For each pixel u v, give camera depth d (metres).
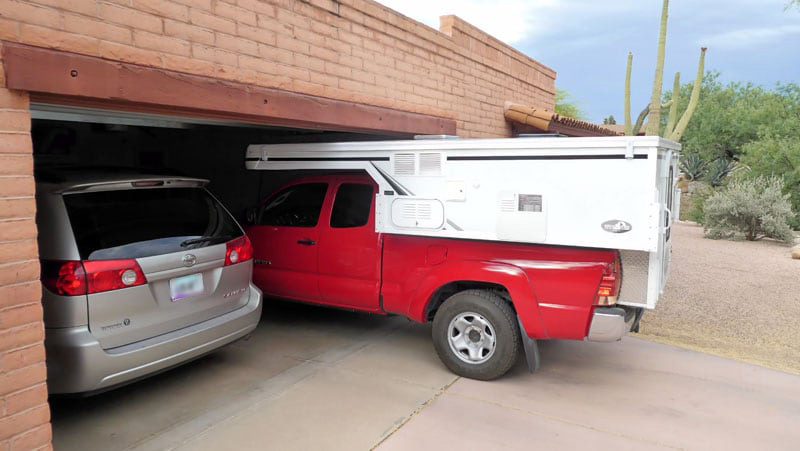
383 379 4.92
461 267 4.84
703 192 22.66
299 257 5.97
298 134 7.86
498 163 4.52
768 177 18.56
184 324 4.37
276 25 4.68
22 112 2.97
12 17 2.94
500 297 4.86
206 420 4.13
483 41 8.38
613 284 4.34
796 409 4.47
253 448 3.75
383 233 5.40
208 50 4.10
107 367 3.76
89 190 4.00
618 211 4.15
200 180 4.78
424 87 6.88
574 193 4.27
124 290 3.89
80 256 3.74
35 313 3.00
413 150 4.87
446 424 4.10
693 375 5.16
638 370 5.26
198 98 4.00
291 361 5.33
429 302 5.16
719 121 29.16
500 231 4.55
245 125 6.16
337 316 6.87
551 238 4.38
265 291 6.31
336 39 5.36
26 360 2.97
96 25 3.36
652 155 4.01
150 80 3.67
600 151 4.16
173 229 4.38
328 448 3.75
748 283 9.76
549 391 4.73
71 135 7.36
